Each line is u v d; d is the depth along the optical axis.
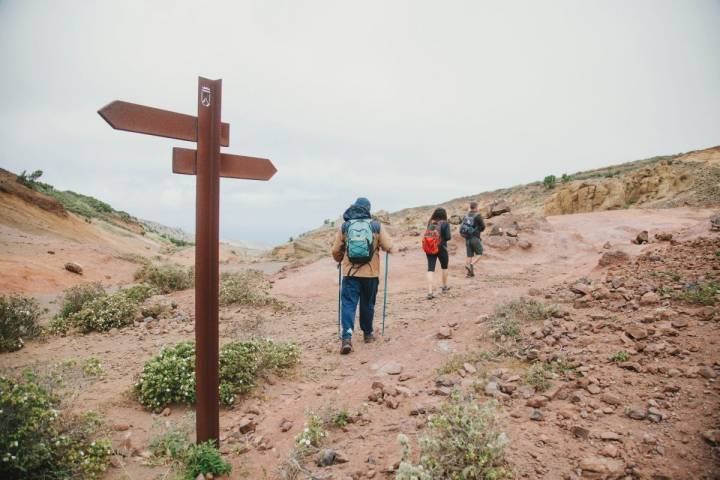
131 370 5.62
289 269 15.59
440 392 4.06
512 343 4.94
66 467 3.08
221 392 4.49
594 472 2.73
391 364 5.08
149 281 12.55
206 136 3.34
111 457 3.40
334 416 3.86
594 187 43.44
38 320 8.93
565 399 3.64
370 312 6.29
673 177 44.00
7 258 17.94
